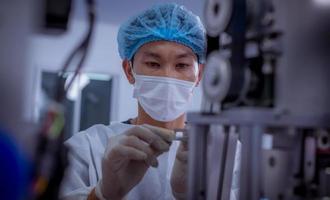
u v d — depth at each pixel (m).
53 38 0.58
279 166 0.67
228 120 0.62
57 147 0.54
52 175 0.53
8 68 0.51
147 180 1.30
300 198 0.66
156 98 1.20
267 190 0.65
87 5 0.58
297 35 0.62
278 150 0.67
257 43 0.65
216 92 0.64
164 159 1.33
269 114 0.59
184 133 0.99
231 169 0.76
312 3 0.63
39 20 0.54
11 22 0.51
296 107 0.61
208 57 0.72
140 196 1.30
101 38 2.34
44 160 0.52
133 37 1.27
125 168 1.11
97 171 1.32
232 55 0.64
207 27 0.73
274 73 0.62
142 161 1.10
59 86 0.58
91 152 1.36
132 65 1.35
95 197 1.12
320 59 0.63
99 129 1.45
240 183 0.63
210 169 0.72
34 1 0.52
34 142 0.52
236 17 0.65
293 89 0.61
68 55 0.60
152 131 1.06
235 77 0.63
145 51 1.25
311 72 0.62
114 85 2.57
